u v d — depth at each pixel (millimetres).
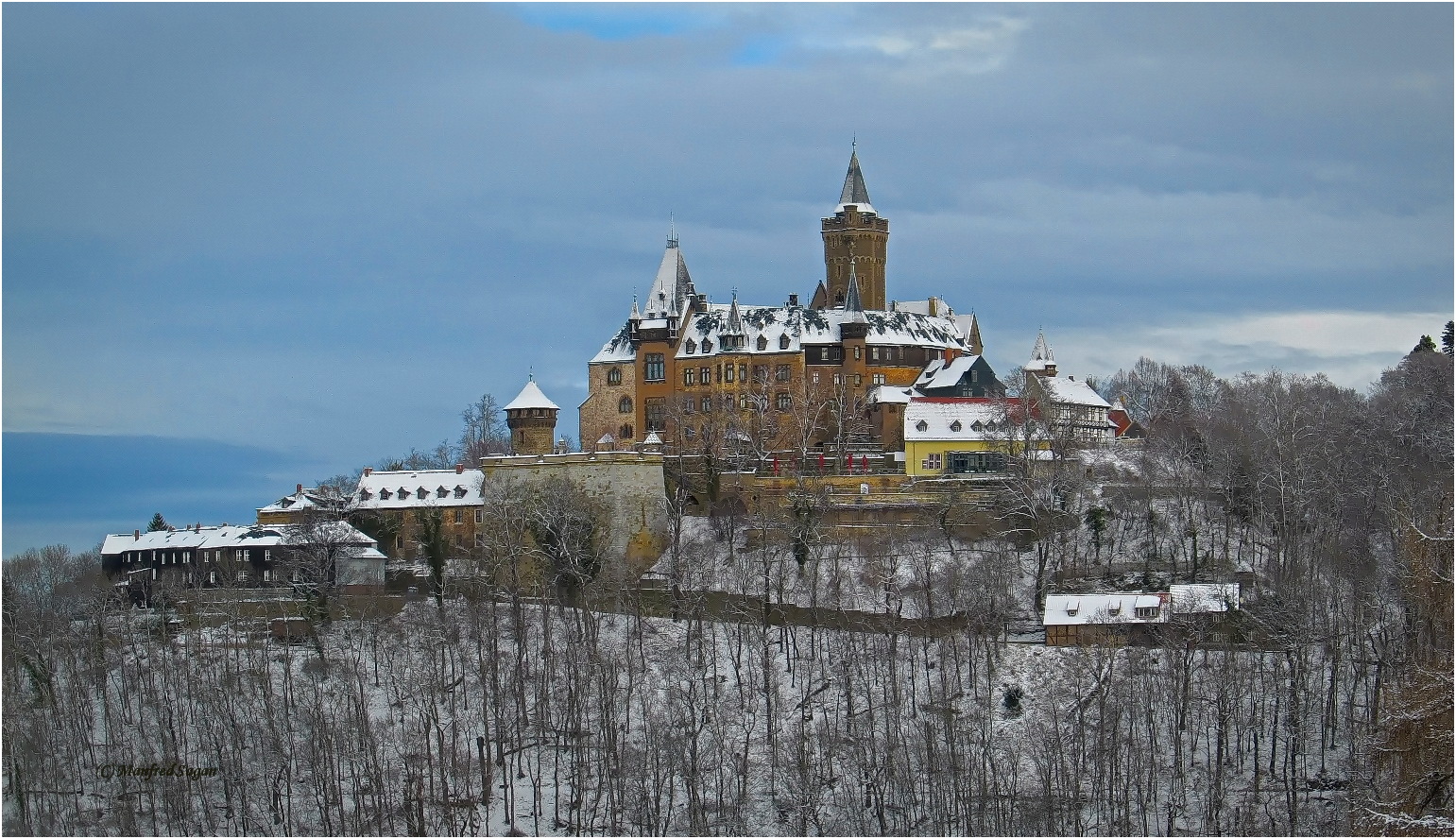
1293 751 166000
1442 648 145000
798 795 169125
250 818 174125
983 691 185875
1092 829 165250
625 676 195875
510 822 171125
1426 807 131500
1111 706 175125
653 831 168625
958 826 166125
